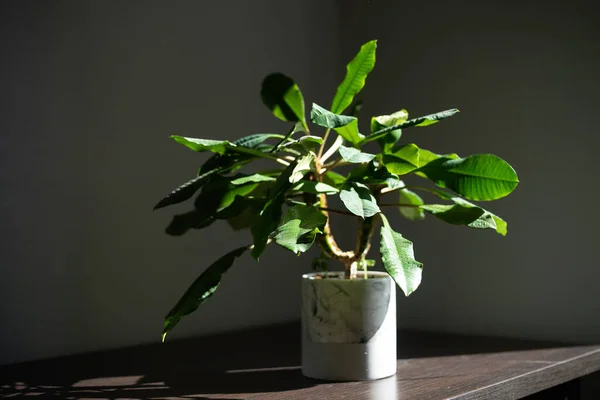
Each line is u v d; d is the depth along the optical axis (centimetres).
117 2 183
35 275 172
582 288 186
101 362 168
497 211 197
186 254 194
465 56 201
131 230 185
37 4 172
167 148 191
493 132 197
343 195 140
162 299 190
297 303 217
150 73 188
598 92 184
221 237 200
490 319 197
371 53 155
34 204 171
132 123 185
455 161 151
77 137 177
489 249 198
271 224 142
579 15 186
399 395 142
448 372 157
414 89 209
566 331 188
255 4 207
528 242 192
